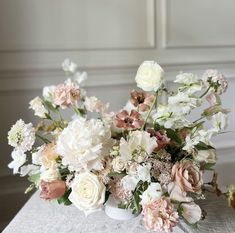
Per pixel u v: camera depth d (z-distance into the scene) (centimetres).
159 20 195
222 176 224
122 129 87
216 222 99
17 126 88
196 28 203
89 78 190
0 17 173
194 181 82
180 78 89
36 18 178
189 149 84
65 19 182
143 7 191
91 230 94
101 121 88
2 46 175
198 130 90
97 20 186
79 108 97
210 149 90
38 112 96
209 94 93
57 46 182
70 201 86
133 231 92
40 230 96
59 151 79
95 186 79
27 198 194
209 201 111
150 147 80
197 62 205
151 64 86
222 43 208
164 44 197
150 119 93
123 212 95
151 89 86
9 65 177
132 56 194
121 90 196
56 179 85
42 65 181
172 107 86
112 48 190
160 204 74
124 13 189
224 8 206
